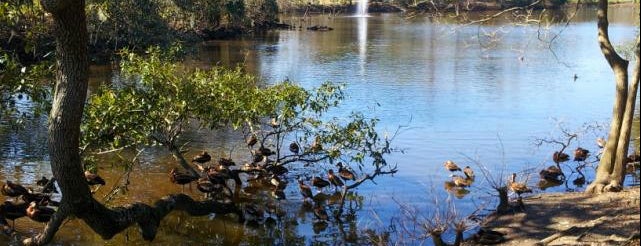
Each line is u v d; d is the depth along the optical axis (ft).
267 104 56.65
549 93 114.01
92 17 151.12
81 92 36.94
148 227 43.16
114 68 140.36
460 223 44.55
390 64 158.51
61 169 37.76
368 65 156.35
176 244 45.60
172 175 54.75
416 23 301.63
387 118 90.74
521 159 68.95
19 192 49.73
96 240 45.55
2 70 45.29
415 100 106.01
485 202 52.95
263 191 58.44
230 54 179.73
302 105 62.49
